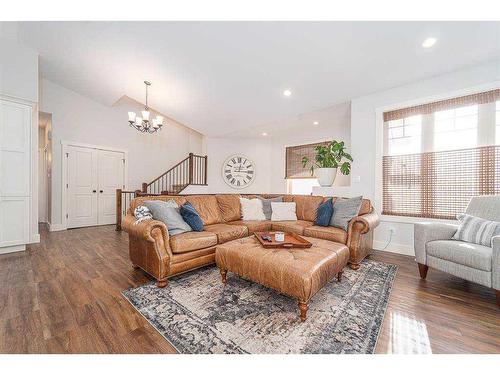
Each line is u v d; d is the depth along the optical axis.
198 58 3.14
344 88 3.36
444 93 2.86
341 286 2.08
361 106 3.57
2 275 2.25
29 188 3.11
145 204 2.50
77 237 3.96
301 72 3.11
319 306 1.72
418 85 3.07
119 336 1.36
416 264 2.72
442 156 2.90
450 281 2.22
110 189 5.51
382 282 2.18
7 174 2.94
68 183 4.85
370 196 3.48
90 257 2.86
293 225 3.13
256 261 1.78
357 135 3.61
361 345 1.30
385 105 3.34
